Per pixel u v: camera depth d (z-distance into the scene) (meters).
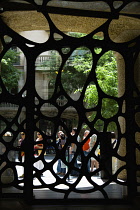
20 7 7.82
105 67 15.65
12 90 28.14
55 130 6.29
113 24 9.02
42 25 9.03
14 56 23.97
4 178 8.20
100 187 6.33
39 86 27.94
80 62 19.84
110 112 15.23
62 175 10.34
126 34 9.60
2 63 22.44
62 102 27.06
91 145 9.80
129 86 6.57
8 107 27.03
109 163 9.28
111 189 7.64
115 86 15.17
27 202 6.13
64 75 23.88
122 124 9.96
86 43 6.46
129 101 6.54
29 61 6.36
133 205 6.15
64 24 9.01
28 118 6.27
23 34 21.56
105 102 15.20
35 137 25.83
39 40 24.31
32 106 6.29
